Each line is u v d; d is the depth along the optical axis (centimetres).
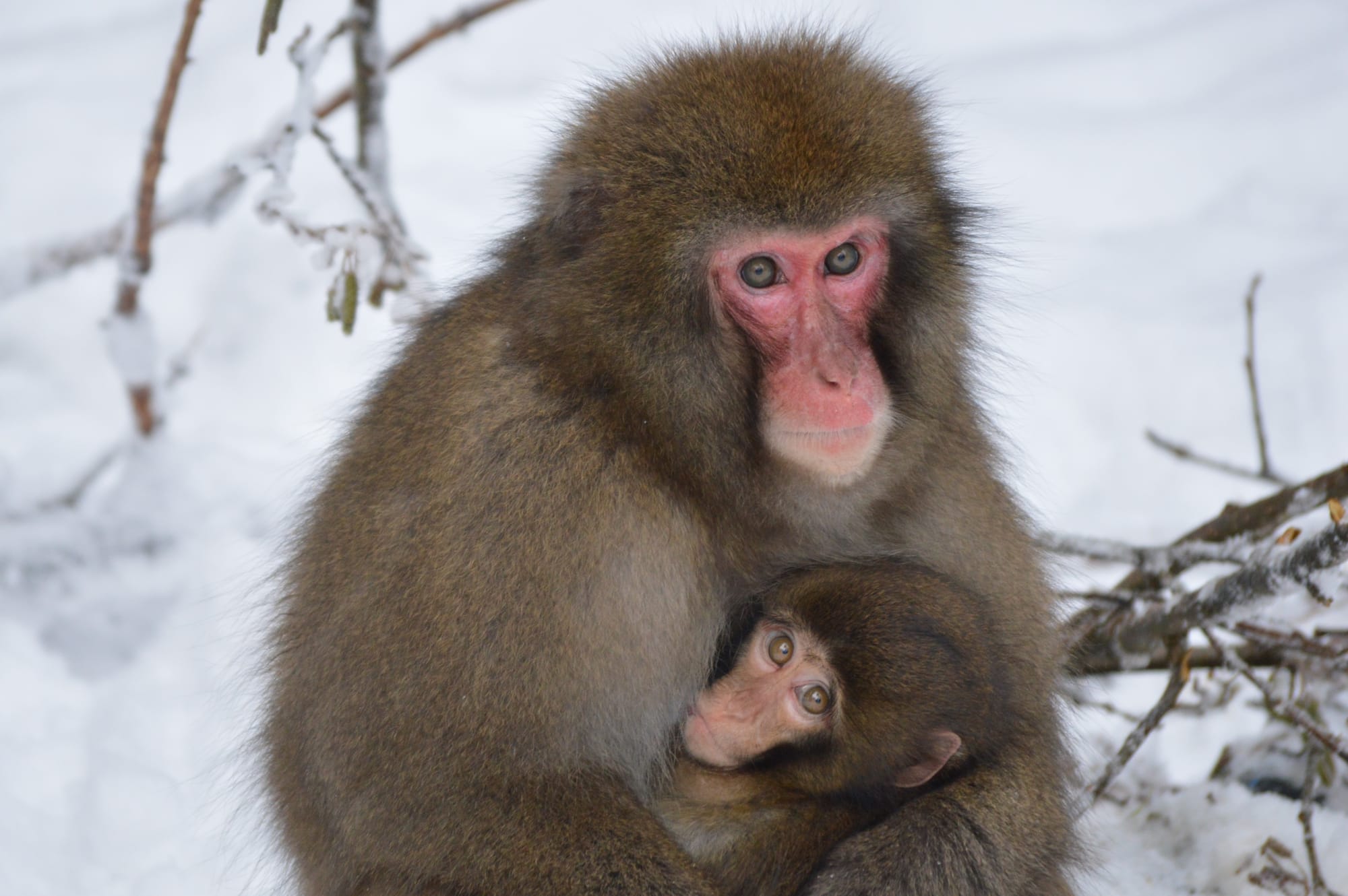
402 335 1128
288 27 2600
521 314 984
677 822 1037
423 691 930
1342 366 1969
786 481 977
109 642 1519
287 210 1276
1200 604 1220
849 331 978
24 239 2130
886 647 1000
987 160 2409
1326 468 1836
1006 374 1800
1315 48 2675
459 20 1734
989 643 1025
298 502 1224
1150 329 2038
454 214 2231
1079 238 2244
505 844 930
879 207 970
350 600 970
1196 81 2630
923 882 957
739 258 955
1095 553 1296
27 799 1257
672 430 962
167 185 2230
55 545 1614
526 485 938
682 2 2730
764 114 955
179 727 1347
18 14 2717
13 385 1967
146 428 1739
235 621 1412
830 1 2717
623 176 967
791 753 1026
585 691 938
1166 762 1385
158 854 1200
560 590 930
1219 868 1184
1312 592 1153
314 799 998
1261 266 2156
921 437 1021
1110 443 1892
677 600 972
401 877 948
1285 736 1326
